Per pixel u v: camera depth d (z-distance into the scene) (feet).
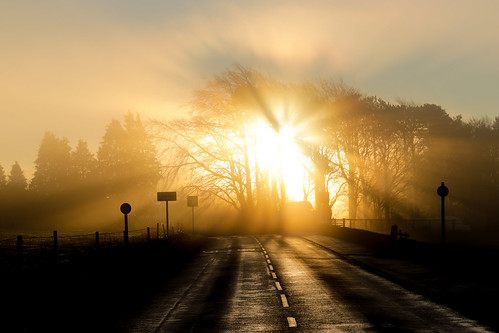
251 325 42.09
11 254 86.33
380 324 41.29
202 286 65.67
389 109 246.68
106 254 87.40
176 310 49.57
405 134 247.91
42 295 53.52
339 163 241.76
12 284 56.34
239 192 240.32
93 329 41.14
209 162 235.61
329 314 45.88
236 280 70.90
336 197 262.06
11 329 39.99
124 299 56.03
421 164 250.16
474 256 70.74
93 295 57.06
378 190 244.63
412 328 39.70
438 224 221.05
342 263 91.04
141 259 92.99
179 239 148.97
